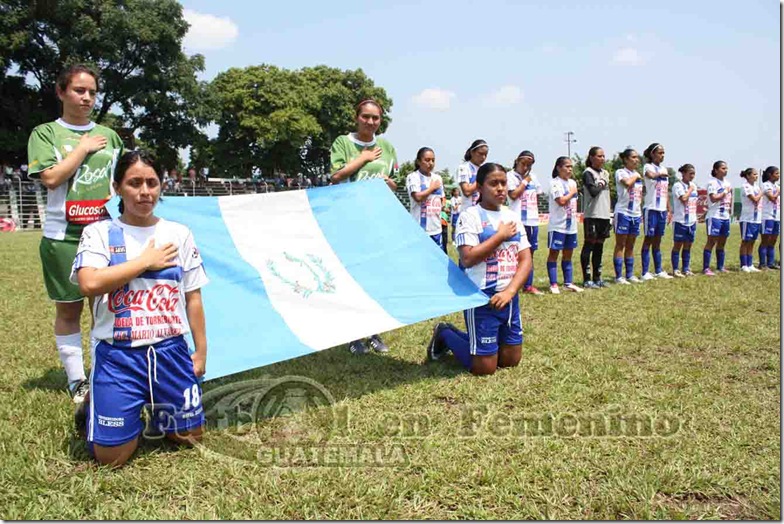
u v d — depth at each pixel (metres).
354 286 4.93
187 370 3.48
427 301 4.93
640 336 6.26
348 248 5.17
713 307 7.87
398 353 5.75
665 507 2.94
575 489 3.07
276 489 3.06
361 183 5.62
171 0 33.28
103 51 31.67
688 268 11.69
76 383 4.40
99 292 3.15
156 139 36.50
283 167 47.66
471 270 5.18
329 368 5.18
